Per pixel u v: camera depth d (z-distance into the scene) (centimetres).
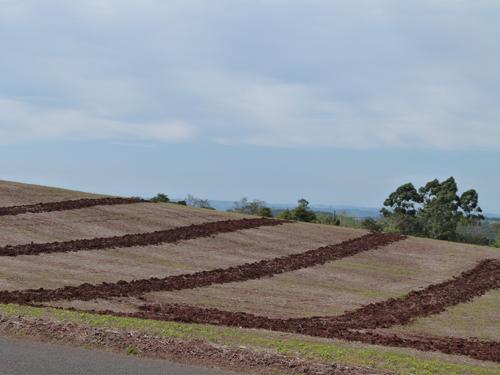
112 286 2962
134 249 4162
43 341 1295
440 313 3216
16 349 1201
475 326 2930
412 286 4038
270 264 4228
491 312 3356
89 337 1317
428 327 2808
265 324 2334
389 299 3503
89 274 3228
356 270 4381
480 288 4125
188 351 1252
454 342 2408
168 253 4188
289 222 6147
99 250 3978
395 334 2511
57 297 2531
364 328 2597
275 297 3203
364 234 5944
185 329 1577
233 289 3297
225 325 2203
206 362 1206
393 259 4944
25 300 2383
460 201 10225
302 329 2300
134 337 1316
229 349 1262
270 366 1191
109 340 1304
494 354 2122
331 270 4281
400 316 3019
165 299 2806
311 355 1267
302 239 5347
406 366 1296
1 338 1299
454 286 4141
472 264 4984
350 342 2030
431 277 4416
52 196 5691
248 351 1252
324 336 2153
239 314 2580
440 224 9606
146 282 3183
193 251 4366
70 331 1349
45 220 4666
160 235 4722
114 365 1124
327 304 3169
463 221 10106
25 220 4559
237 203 10050
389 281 4134
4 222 4394
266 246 4881
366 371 1176
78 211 5178
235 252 4519
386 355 1476
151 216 5450
